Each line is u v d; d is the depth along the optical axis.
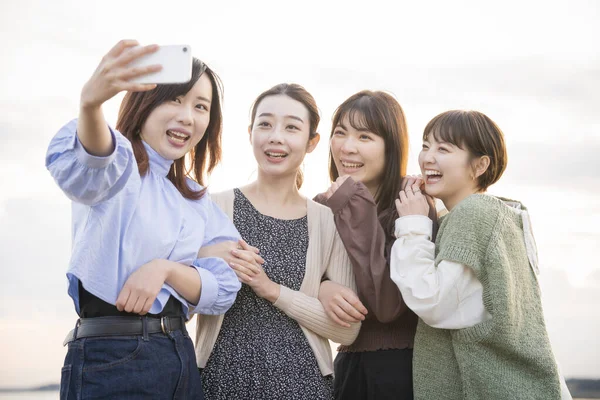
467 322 1.92
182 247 1.77
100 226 1.60
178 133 1.83
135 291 1.59
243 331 2.04
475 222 1.95
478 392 1.90
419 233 2.04
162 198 1.78
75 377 1.53
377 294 2.08
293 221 2.20
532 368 1.93
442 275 1.93
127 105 1.83
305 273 2.13
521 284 1.97
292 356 2.04
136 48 1.37
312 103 2.23
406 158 2.44
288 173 2.21
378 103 2.38
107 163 1.42
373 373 2.18
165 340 1.66
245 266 1.95
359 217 2.15
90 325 1.58
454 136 2.12
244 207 2.19
